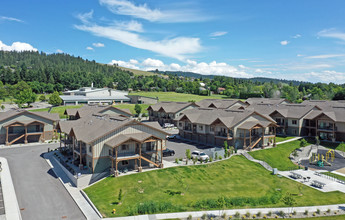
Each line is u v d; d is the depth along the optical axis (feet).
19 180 136.05
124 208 103.71
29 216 98.17
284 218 101.14
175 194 117.80
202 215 100.01
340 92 451.53
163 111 303.89
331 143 216.95
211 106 336.70
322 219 100.22
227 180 138.51
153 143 154.81
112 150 138.21
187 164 157.07
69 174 139.95
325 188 133.08
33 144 219.41
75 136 146.61
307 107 251.39
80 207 105.40
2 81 641.40
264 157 183.52
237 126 197.98
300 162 179.32
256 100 378.32
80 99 437.58
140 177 134.21
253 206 110.63
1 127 214.90
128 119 151.53
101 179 134.31
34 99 415.23
